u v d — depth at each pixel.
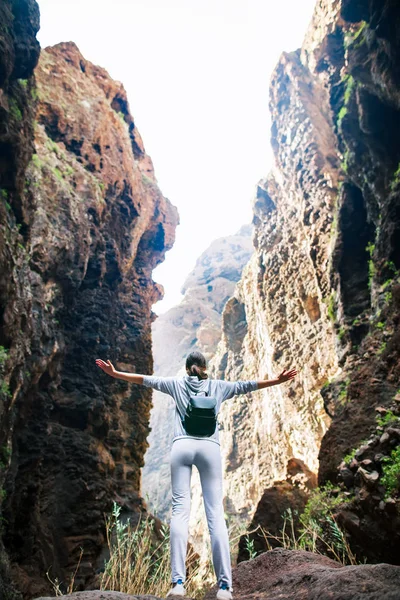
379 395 11.10
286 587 2.98
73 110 23.22
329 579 2.50
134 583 3.79
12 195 13.26
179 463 3.09
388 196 15.93
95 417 18.89
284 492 13.35
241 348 48.56
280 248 32.38
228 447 44.03
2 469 11.72
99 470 17.72
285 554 3.93
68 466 16.58
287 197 31.95
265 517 12.69
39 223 17.14
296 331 29.59
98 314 20.25
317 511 9.17
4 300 11.54
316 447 25.73
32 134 14.61
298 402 28.58
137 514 17.77
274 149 32.44
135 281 29.06
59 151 20.91
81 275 19.11
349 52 16.56
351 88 17.73
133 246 27.27
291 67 29.72
